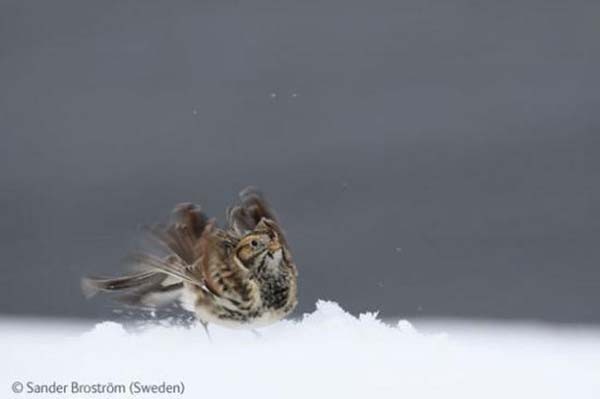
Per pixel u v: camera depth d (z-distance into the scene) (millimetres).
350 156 7676
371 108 8109
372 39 8875
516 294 6750
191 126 8016
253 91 8359
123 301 6145
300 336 6102
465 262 6824
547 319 6660
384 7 9258
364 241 6867
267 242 6129
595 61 8562
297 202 7191
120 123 8125
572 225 6988
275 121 8023
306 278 6754
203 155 7719
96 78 8617
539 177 7539
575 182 7414
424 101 8289
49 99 8383
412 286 6754
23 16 9242
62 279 6730
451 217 7031
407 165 7613
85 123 8156
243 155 7695
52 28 9070
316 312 6160
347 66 8617
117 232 6898
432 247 6875
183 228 6145
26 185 7461
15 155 7789
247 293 6129
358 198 7172
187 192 7305
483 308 6703
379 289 6727
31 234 6898
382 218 6977
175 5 9305
